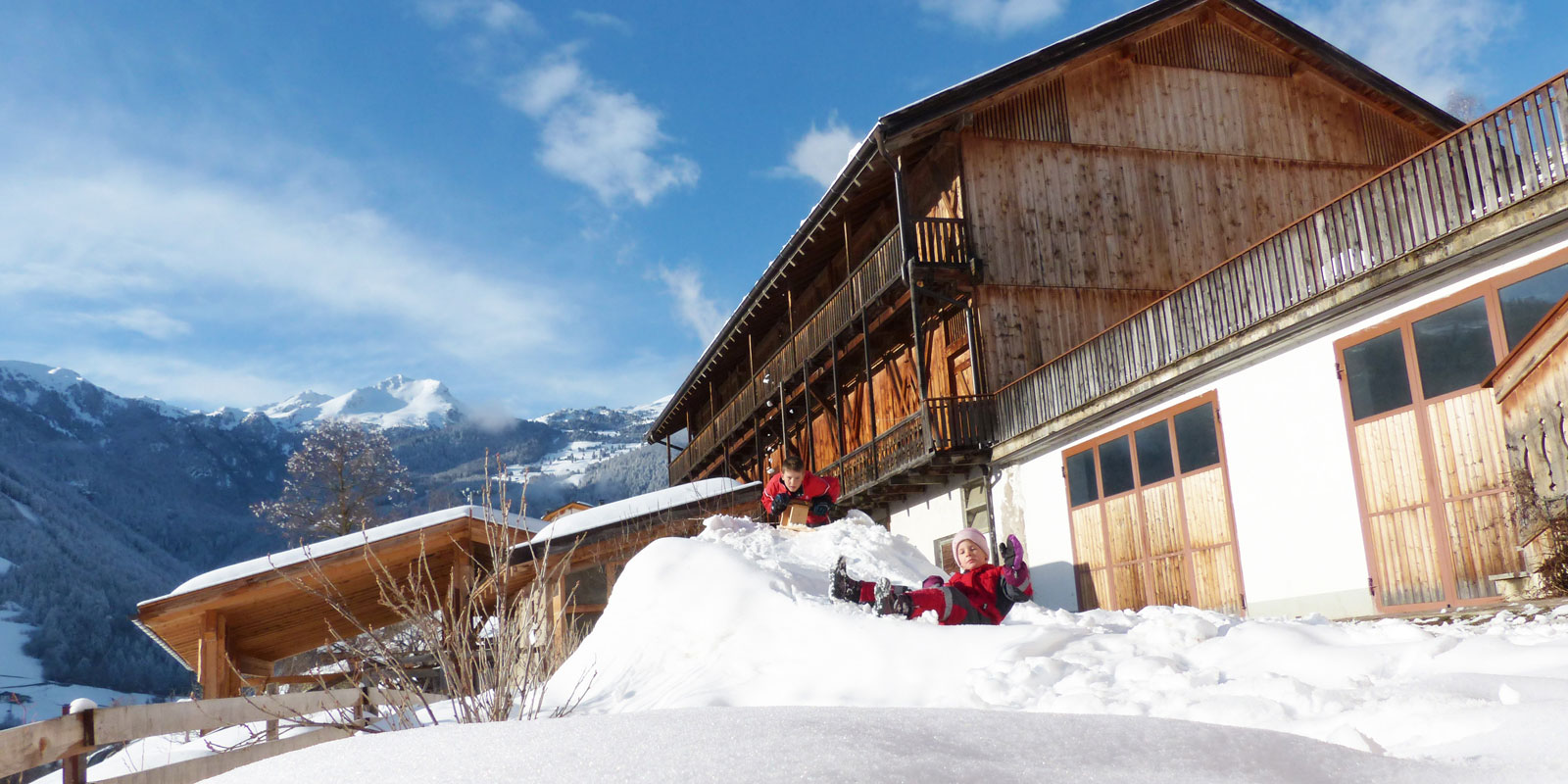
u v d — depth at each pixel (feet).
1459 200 32.63
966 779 5.17
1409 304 33.78
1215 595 42.19
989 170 62.59
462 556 47.80
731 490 46.44
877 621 16.65
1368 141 71.36
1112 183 64.80
